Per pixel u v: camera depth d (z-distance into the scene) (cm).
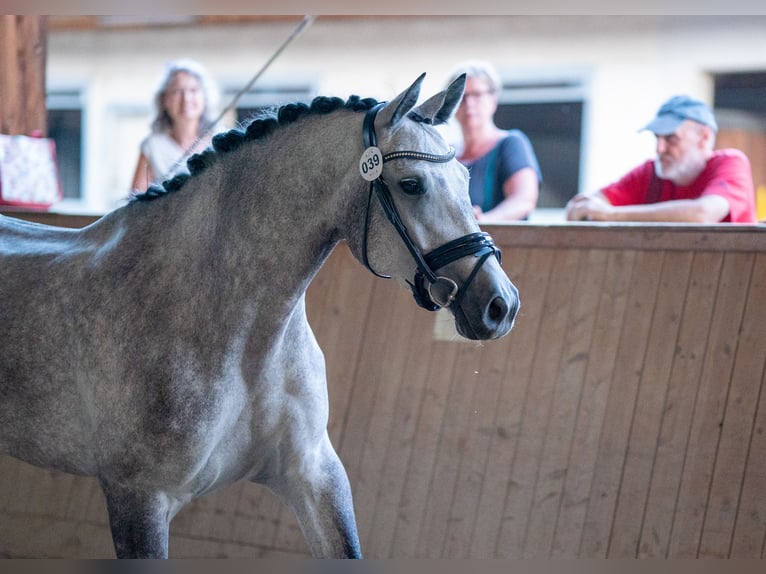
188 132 680
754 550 428
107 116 1412
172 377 341
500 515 479
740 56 1089
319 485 372
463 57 1191
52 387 368
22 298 378
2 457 586
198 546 530
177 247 355
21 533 567
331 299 545
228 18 1298
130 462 346
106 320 354
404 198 320
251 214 346
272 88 1281
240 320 346
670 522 446
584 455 470
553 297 495
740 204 549
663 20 1108
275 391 357
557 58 1155
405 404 512
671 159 568
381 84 1224
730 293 459
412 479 500
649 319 473
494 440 489
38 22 739
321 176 338
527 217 593
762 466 435
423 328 519
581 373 480
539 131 1171
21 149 632
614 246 489
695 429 451
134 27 1376
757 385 444
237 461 360
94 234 382
